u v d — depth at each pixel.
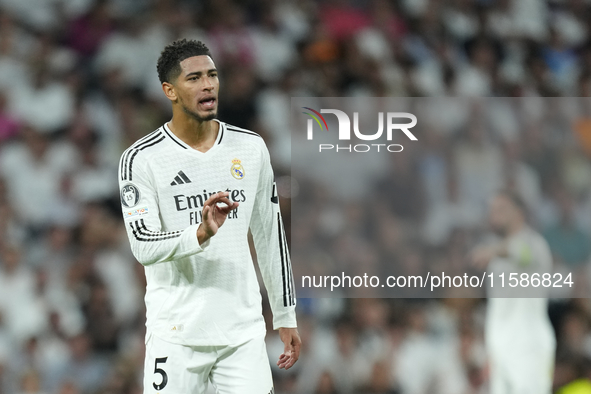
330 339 22.28
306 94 27.75
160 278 9.75
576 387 23.06
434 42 30.56
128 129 26.64
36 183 25.28
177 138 9.66
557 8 33.56
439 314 23.55
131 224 9.27
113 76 27.36
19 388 21.33
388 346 22.41
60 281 22.88
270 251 10.24
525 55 31.77
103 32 28.52
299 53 28.95
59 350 21.78
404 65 29.56
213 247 9.55
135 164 9.43
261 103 27.38
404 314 23.52
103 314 22.36
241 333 9.69
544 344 19.67
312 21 29.78
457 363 22.41
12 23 28.50
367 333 22.73
